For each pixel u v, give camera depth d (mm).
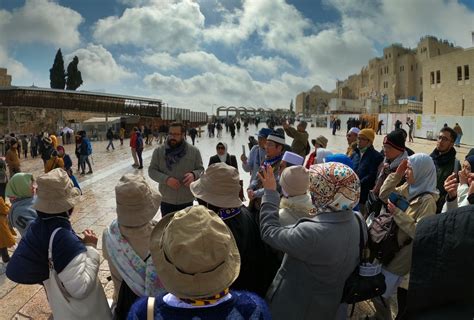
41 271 2330
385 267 2875
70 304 2238
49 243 2281
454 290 1208
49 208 2344
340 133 41500
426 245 1266
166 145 4578
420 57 95688
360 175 5055
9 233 5137
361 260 2318
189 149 4578
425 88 50094
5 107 45625
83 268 2221
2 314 3922
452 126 28828
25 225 3891
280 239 2227
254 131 49844
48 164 9648
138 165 16203
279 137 4512
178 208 4617
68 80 72688
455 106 44250
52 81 72188
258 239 2766
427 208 2924
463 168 3428
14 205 3979
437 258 1233
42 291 4430
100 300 2328
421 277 1260
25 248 2334
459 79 43906
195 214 1349
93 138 38938
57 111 50094
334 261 2115
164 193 4633
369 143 5094
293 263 2299
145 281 2191
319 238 2096
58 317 2271
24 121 46156
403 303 3139
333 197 2150
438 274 1224
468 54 42188
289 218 2752
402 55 100188
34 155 23188
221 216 2570
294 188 2805
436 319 1233
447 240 1225
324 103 137500
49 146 9859
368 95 113000
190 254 1251
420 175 3041
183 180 4371
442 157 4324
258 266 2727
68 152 25250
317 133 41812
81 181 12531
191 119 68812
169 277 1316
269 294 2404
